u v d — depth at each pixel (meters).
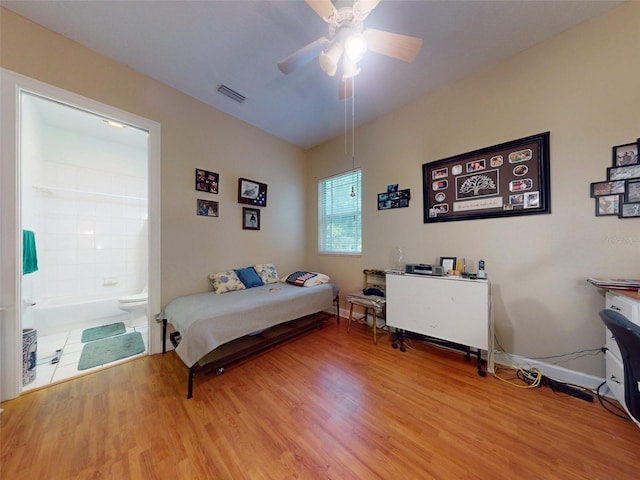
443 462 1.15
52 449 1.21
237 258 3.02
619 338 0.99
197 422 1.42
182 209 2.50
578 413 1.47
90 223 3.32
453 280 2.11
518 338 2.00
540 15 1.64
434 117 2.49
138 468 1.12
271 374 1.94
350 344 2.52
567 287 1.79
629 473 1.09
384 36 1.34
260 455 1.20
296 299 2.55
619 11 1.59
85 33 1.79
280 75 2.25
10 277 1.60
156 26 1.73
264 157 3.33
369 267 3.11
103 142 3.49
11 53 1.62
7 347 1.60
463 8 1.58
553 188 1.84
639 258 1.55
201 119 2.66
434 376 1.91
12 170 1.61
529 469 1.11
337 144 3.52
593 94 1.68
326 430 1.36
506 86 2.05
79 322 2.97
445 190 2.42
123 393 1.69
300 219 3.85
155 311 2.29
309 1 1.16
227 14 1.63
